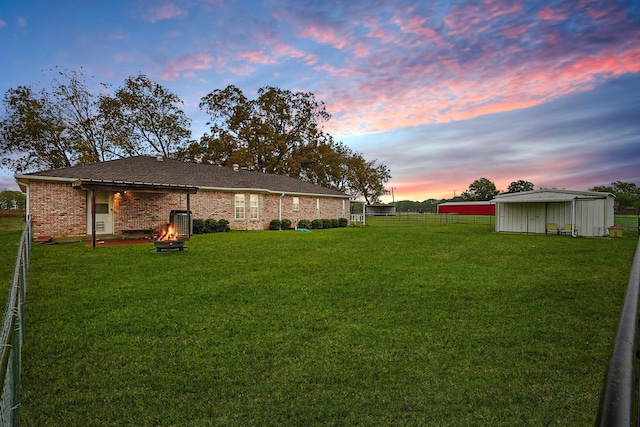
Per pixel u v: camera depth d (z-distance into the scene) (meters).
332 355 4.18
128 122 31.33
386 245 14.84
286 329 5.01
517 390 3.43
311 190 28.12
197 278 8.14
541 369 3.84
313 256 11.55
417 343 4.54
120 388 3.45
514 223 23.48
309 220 27.17
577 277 8.44
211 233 19.56
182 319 5.38
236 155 35.47
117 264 9.75
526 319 5.44
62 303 6.12
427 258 11.34
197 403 3.21
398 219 46.94
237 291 7.02
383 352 4.27
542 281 7.99
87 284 7.46
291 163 40.25
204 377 3.66
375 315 5.62
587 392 3.38
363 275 8.57
